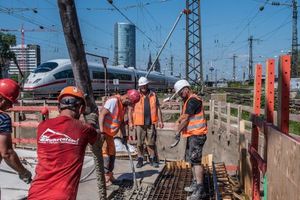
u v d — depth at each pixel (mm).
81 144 3488
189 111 6336
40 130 3521
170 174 8219
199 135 6375
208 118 17750
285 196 3533
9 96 3617
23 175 3709
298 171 3113
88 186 6984
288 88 4250
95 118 4434
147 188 7250
